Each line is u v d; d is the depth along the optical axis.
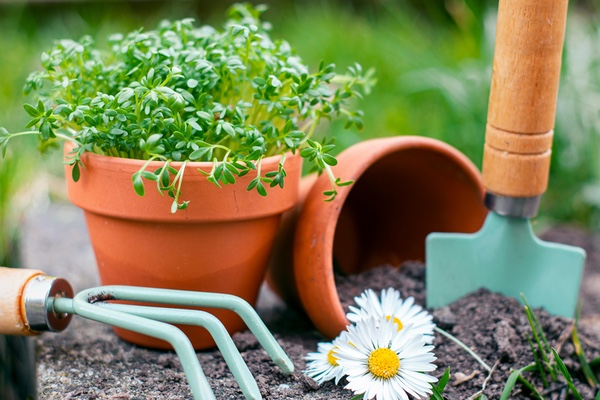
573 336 0.52
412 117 0.88
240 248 0.50
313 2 1.21
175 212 0.48
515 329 0.52
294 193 0.51
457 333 0.52
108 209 0.49
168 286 0.50
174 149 0.48
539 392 0.50
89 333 0.54
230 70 0.49
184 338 0.45
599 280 0.65
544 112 0.51
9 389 0.62
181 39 0.53
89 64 0.51
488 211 0.57
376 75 0.96
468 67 0.85
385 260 0.61
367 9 1.25
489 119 0.52
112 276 0.51
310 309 0.52
